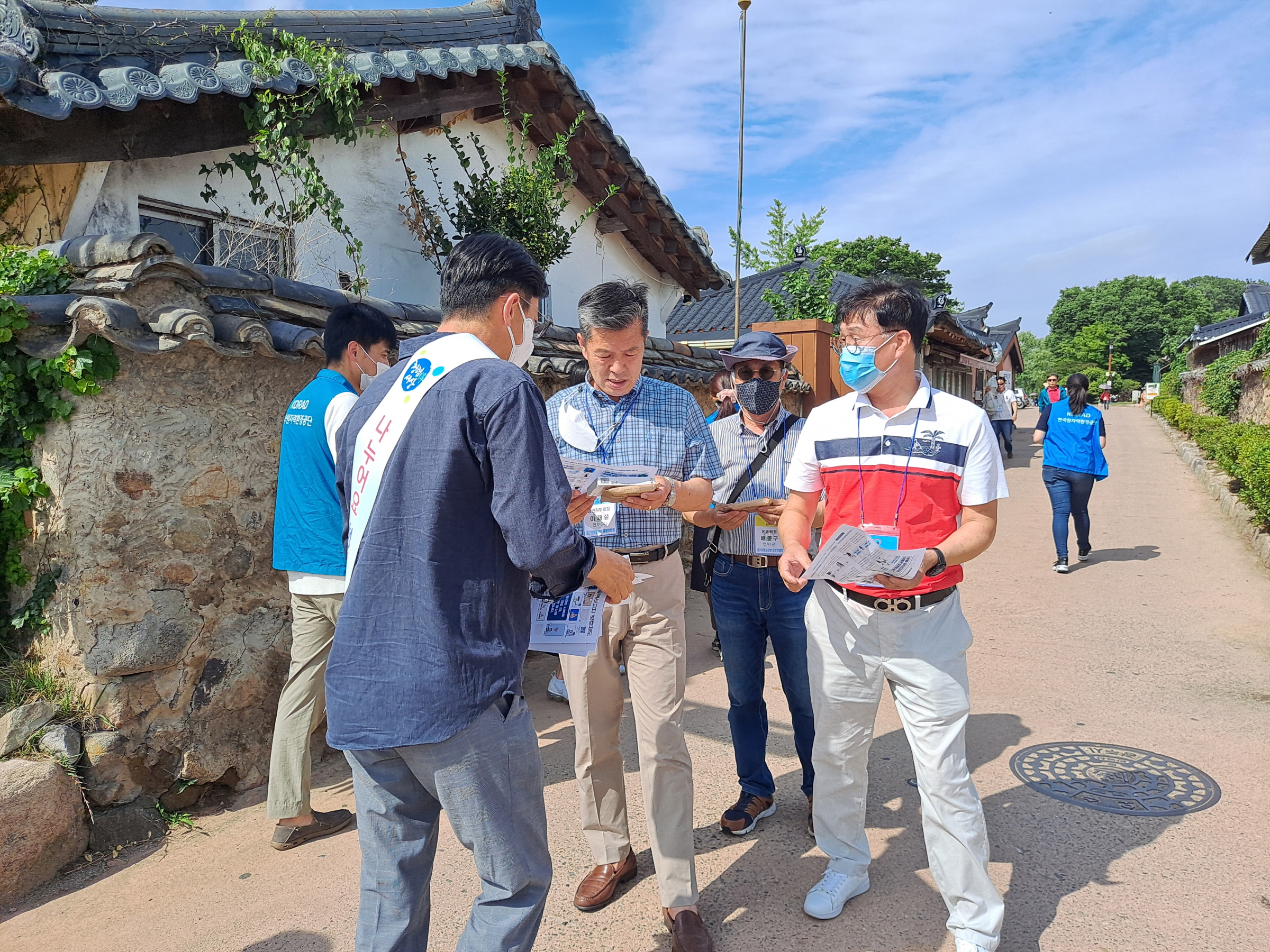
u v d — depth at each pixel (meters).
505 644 1.76
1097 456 7.56
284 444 3.24
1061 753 3.89
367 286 5.81
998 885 2.86
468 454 1.68
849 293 2.60
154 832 3.27
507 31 7.12
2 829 2.85
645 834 3.29
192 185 5.26
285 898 2.87
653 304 10.36
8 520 3.35
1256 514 8.62
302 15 5.57
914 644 2.47
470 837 1.74
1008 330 44.00
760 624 3.22
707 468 2.88
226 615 3.60
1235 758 3.77
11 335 3.12
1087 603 6.54
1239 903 2.70
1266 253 16.91
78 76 3.95
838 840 2.76
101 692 3.23
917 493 2.48
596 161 8.03
